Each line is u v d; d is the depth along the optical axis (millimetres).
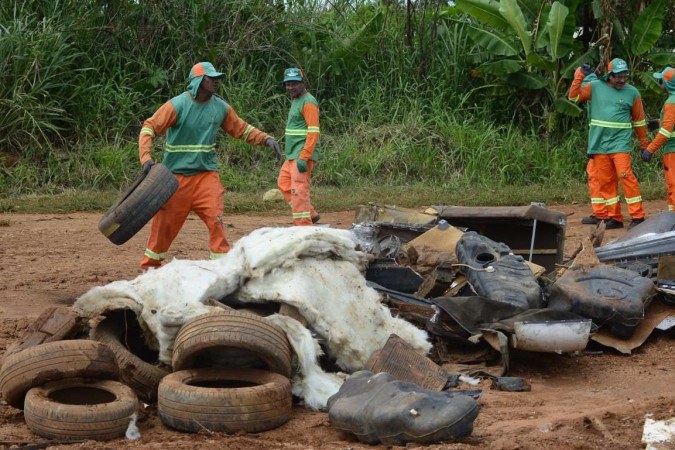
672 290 8383
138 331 6977
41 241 13492
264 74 22922
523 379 6996
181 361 6051
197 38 22203
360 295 7141
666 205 18219
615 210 15141
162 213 9703
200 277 6844
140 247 13094
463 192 19297
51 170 19453
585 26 22719
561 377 7363
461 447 5230
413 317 7816
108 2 22031
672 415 5852
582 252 8852
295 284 6789
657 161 21391
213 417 5703
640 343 8094
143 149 9398
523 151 21328
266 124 21781
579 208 17781
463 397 5441
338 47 22766
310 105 12633
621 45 21875
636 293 8023
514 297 7633
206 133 9695
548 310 7320
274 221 15891
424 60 22984
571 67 21078
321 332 6711
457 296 8164
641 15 20766
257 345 5980
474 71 22406
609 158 14945
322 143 21484
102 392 5992
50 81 20562
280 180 13117
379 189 19547
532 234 9516
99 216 16344
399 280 8406
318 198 18078
